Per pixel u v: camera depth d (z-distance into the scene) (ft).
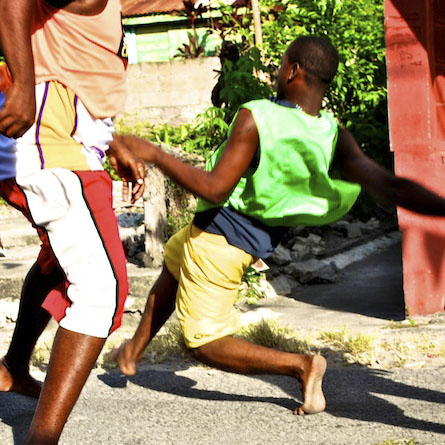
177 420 15.29
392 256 35.45
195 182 13.35
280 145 13.75
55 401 11.14
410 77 23.68
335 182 14.34
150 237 27.20
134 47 65.05
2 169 11.73
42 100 11.66
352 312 25.76
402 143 23.91
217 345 14.74
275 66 36.14
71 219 11.59
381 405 15.83
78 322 11.35
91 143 12.07
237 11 41.37
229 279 14.79
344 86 38.04
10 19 10.49
